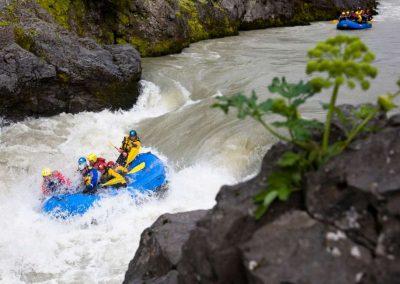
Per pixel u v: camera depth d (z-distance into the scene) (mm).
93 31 17562
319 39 21500
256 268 2359
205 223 2805
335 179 2506
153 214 8297
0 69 11617
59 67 12500
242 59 17281
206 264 2660
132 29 18750
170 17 19312
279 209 2611
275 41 21438
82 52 13219
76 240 7664
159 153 10703
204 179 9148
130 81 14000
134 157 9328
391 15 29953
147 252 3975
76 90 12867
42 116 12555
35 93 12180
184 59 18016
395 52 16422
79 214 8141
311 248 2371
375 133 2721
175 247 3701
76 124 12430
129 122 12805
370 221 2334
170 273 3412
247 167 9070
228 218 2648
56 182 8859
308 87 2785
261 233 2514
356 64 2463
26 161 10531
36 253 7332
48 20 13984
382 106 2682
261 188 2789
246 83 13719
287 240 2439
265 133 9531
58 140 11609
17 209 8586
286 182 2627
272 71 14898
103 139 11797
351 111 3074
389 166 2420
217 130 10430
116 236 7766
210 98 13008
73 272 6879
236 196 2816
